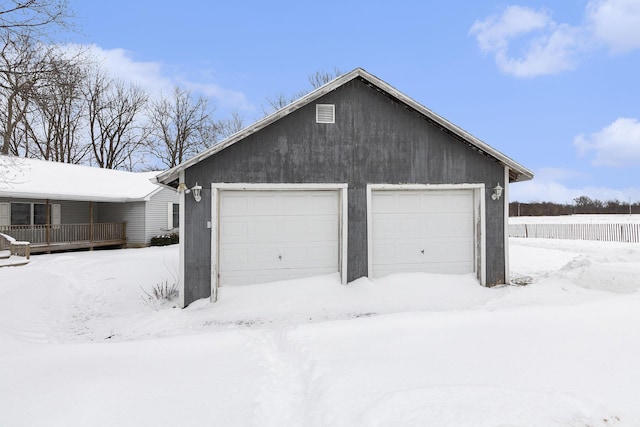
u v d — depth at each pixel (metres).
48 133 27.11
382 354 3.96
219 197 8.18
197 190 7.85
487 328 4.54
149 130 34.53
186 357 4.28
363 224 8.55
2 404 3.12
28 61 9.40
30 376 3.72
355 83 8.66
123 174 22.98
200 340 4.89
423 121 8.85
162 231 20.20
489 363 3.58
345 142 8.55
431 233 8.95
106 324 7.10
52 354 4.46
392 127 8.74
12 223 16.42
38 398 3.21
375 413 2.78
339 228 8.56
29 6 8.89
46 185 17.31
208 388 3.45
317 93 8.29
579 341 3.94
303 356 4.06
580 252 15.69
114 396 3.26
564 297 6.70
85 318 7.58
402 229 8.85
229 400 3.23
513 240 22.27
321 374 3.54
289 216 8.45
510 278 10.20
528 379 3.22
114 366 4.00
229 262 8.20
